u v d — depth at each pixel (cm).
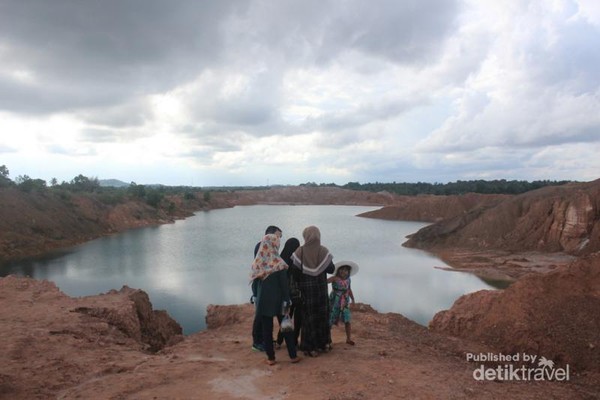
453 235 4550
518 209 4484
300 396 466
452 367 581
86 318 870
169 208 8219
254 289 620
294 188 15462
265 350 574
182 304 1992
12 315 862
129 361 618
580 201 3919
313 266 585
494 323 740
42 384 514
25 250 3875
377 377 519
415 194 14062
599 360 587
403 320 866
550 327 662
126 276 2727
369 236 5122
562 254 3700
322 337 602
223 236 5169
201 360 596
